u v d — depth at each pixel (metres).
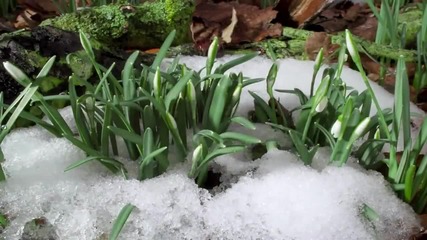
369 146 0.37
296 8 0.69
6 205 0.33
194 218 0.33
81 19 0.55
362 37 0.66
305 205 0.34
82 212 0.33
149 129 0.33
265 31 0.62
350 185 0.35
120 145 0.39
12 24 0.67
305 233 0.33
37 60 0.42
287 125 0.42
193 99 0.36
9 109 0.33
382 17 0.60
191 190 0.34
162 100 0.35
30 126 0.40
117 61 0.47
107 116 0.34
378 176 0.37
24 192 0.33
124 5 0.56
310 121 0.38
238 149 0.33
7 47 0.42
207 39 0.61
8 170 0.35
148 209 0.33
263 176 0.36
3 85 0.40
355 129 0.34
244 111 0.44
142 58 0.51
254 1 0.72
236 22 0.62
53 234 0.33
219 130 0.37
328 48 0.58
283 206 0.34
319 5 0.68
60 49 0.44
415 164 0.37
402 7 0.71
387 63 0.59
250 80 0.39
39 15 0.68
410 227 0.35
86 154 0.36
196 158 0.33
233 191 0.35
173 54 0.55
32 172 0.35
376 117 0.38
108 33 0.55
